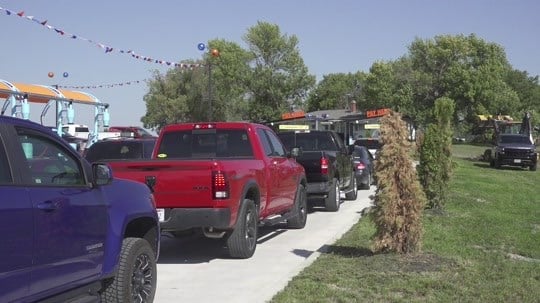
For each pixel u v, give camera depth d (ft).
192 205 26.68
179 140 33.45
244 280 24.93
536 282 23.35
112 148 48.49
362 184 66.13
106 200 17.81
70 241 15.72
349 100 293.23
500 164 113.29
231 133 32.94
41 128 16.08
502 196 58.03
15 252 13.60
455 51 243.19
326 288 22.16
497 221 40.01
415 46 248.52
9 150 14.52
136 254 19.04
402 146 26.20
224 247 32.58
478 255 28.14
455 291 21.70
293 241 34.35
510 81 341.62
